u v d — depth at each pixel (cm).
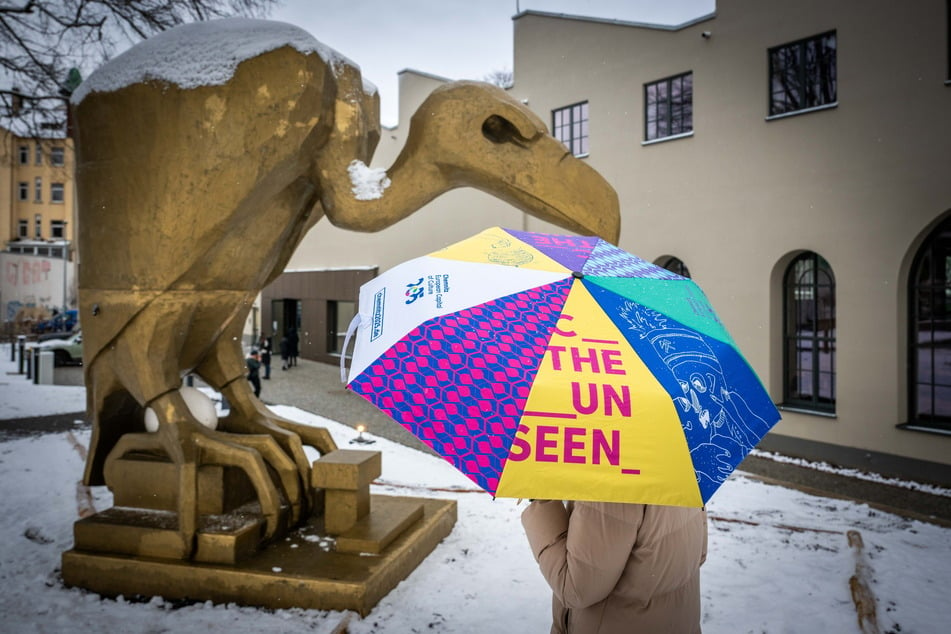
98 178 482
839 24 1027
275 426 573
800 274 1121
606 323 200
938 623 418
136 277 477
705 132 1205
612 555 194
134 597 453
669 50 1259
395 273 249
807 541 567
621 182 1351
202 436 496
